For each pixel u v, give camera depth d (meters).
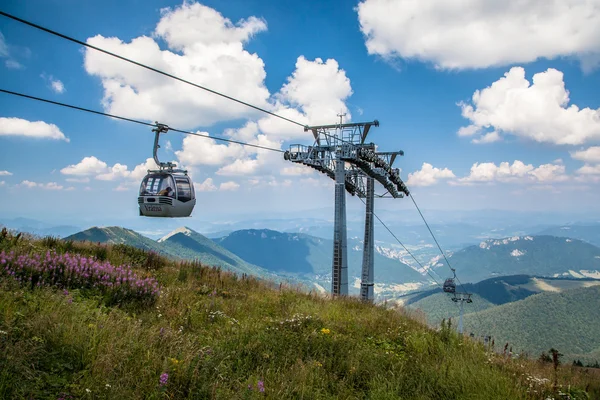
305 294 16.53
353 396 6.49
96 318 7.11
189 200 13.52
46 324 5.96
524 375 8.73
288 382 6.31
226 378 6.05
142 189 13.34
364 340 9.93
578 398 7.99
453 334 11.16
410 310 15.51
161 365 5.69
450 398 6.87
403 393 6.77
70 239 17.42
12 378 4.54
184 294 11.74
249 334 8.41
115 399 4.70
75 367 5.30
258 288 16.09
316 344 8.38
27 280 8.70
